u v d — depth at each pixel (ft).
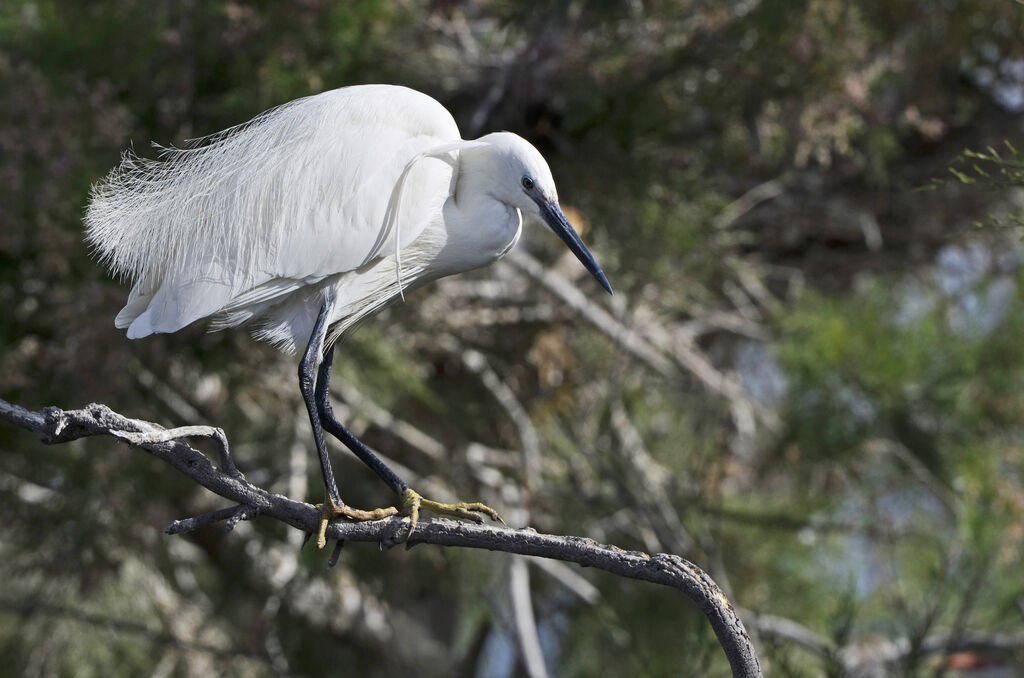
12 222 28.63
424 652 44.45
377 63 34.06
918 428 33.53
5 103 29.09
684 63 33.88
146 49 32.22
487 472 37.37
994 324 35.09
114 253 17.67
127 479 32.35
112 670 35.94
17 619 36.40
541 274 34.99
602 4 33.78
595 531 36.35
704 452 37.11
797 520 35.60
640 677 31.04
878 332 33.40
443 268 19.57
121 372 30.04
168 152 18.62
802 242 45.55
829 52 32.81
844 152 35.27
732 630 13.50
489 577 37.06
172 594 37.19
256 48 31.55
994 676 29.84
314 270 17.71
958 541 29.35
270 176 17.66
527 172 18.90
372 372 35.96
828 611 33.71
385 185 18.01
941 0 33.86
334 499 16.26
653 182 34.88
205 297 17.16
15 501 33.14
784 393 36.45
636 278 34.73
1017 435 33.96
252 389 35.96
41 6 34.14
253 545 37.52
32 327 32.89
